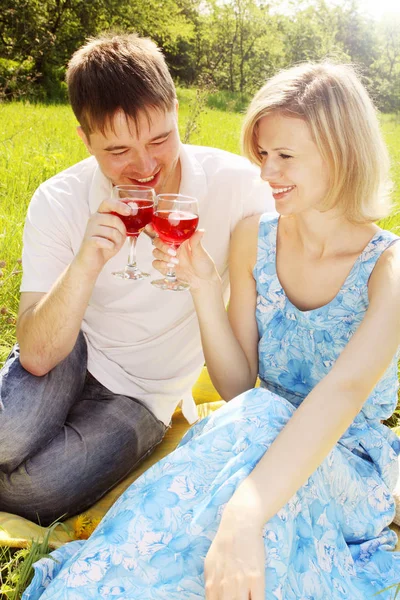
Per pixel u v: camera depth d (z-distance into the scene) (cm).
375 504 210
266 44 2962
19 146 791
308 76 196
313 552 177
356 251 212
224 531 157
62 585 165
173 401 272
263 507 160
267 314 226
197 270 218
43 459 238
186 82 2836
